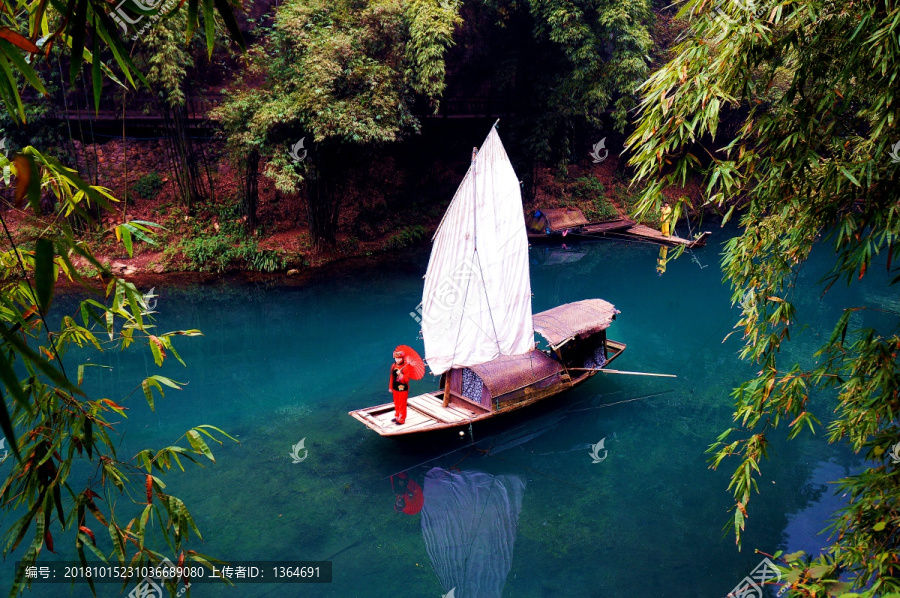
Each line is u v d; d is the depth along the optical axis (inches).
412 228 936.3
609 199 1122.0
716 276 839.7
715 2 136.9
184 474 375.6
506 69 912.3
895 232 127.1
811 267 855.1
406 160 971.3
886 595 102.7
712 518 350.0
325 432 431.5
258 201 815.1
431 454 410.9
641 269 863.1
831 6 130.3
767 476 387.2
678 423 463.2
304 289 729.6
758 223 165.5
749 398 167.6
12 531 93.6
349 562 306.8
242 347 586.9
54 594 272.1
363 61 691.4
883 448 144.1
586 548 325.4
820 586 134.0
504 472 397.4
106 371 524.4
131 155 794.2
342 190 811.4
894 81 125.9
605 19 775.7
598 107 873.5
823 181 142.0
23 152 68.3
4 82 70.6
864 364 150.3
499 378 423.8
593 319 495.8
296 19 660.7
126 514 332.2
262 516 340.2
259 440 418.3
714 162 144.1
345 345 596.4
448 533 332.8
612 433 449.4
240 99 674.8
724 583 297.6
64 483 100.8
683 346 605.3
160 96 697.0
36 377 106.4
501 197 431.8
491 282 440.8
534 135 957.2
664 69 141.6
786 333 165.8
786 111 141.9
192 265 738.8
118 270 704.4
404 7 696.4
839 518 156.1
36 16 73.2
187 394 488.1
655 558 316.8
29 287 95.6
